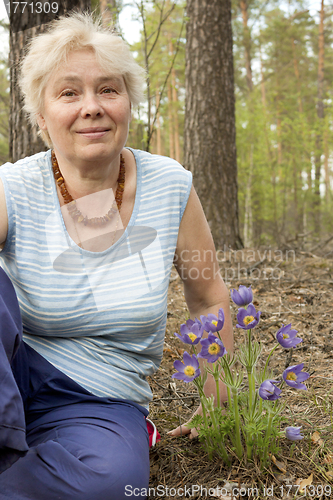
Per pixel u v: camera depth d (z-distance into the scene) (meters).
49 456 1.14
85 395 1.31
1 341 1.14
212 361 1.26
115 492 1.10
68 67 1.25
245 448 1.42
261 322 2.76
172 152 19.70
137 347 1.40
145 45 4.29
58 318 1.30
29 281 1.30
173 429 1.69
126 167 1.43
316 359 2.21
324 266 4.13
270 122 12.45
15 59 3.01
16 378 1.30
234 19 21.75
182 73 15.58
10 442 1.08
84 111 1.24
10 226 1.31
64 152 1.30
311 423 1.62
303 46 23.62
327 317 2.80
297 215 14.20
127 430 1.24
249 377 1.31
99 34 1.31
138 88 1.39
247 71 23.62
